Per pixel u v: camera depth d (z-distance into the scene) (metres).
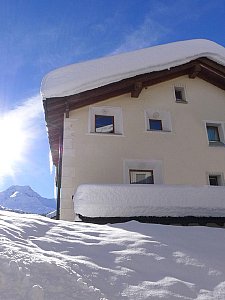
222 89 12.91
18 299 2.63
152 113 11.57
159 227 5.53
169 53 12.28
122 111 11.11
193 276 3.54
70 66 11.47
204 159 10.89
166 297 3.02
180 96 12.63
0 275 2.89
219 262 3.97
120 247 4.17
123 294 3.02
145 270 3.56
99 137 10.34
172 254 4.07
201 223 8.40
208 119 11.91
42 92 9.91
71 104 10.59
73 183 9.55
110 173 9.90
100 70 11.10
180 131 11.24
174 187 8.20
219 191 8.43
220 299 3.09
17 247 3.61
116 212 7.68
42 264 3.21
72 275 3.15
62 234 4.59
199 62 12.25
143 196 7.92
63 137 10.16
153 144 10.70
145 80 11.20
